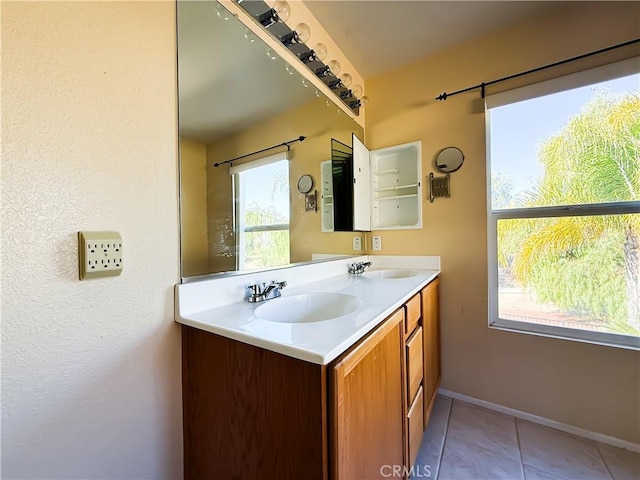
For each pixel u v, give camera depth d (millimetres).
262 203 1268
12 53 592
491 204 1774
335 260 1795
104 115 739
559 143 1571
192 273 957
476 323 1779
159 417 861
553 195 1590
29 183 615
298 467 670
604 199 1463
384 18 1582
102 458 734
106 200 742
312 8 1503
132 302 795
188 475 927
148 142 839
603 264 1469
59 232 658
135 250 803
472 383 1789
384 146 2139
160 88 873
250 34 1203
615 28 1412
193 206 969
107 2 747
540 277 1633
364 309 949
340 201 1863
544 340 1577
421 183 1970
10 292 590
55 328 653
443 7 1506
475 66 1779
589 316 1505
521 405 1634
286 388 687
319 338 699
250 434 763
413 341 1249
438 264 1910
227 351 807
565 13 1524
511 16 1575
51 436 647
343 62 1913
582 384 1477
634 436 1354
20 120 603
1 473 580
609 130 1447
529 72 1574
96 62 724
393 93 2094
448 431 1507
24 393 608
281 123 1385
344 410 672
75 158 685
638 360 1358
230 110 1117
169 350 886
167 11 896
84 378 701
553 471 1229
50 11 645
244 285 1131
